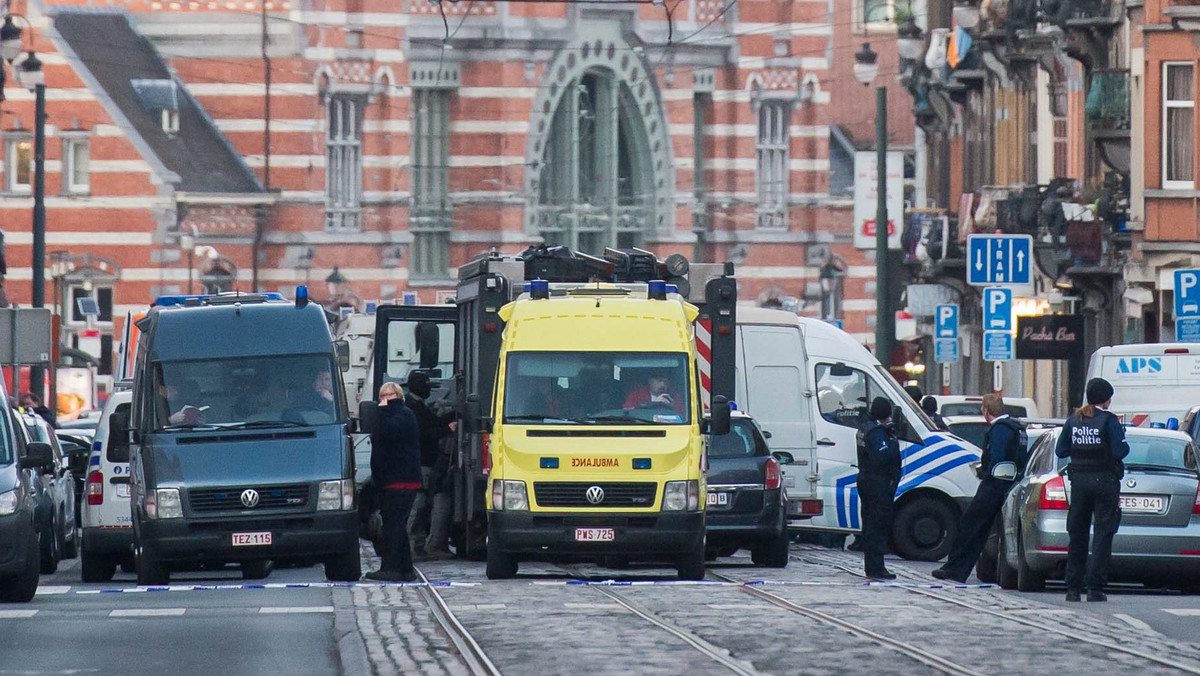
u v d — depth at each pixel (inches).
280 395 3678.6
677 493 3531.0
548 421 3592.5
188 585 3599.9
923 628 2699.3
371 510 5019.7
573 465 3526.1
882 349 7450.8
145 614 2972.4
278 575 4057.6
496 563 3622.0
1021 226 7687.0
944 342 7416.3
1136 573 3314.5
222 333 3732.8
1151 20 6594.5
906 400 4741.6
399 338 5324.8
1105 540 3189.0
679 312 3740.2
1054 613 2898.6
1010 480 3644.2
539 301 3754.9
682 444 3563.0
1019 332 6737.2
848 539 5187.0
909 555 4638.3
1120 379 4960.6
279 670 2375.7
